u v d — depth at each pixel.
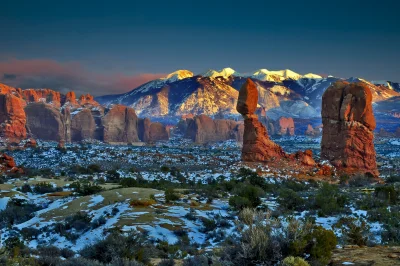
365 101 102.44
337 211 45.81
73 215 48.09
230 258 16.91
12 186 77.62
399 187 72.56
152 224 41.56
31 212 56.69
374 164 102.81
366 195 61.38
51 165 140.75
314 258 16.67
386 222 37.62
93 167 121.56
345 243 26.80
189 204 52.41
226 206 51.66
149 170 125.62
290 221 17.91
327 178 97.12
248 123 105.81
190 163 146.38
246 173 94.06
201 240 37.66
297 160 103.88
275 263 16.55
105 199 55.25
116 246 25.48
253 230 17.17
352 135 102.56
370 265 15.71
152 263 25.91
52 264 22.97
